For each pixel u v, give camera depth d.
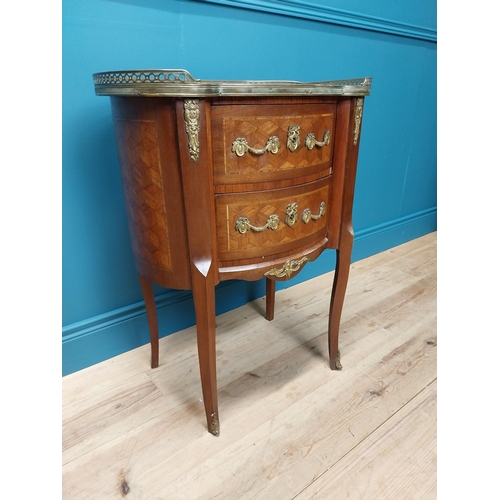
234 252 0.79
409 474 0.81
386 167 1.85
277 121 0.72
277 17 1.21
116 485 0.79
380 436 0.90
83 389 1.05
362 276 1.73
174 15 1.01
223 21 1.10
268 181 0.76
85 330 1.11
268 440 0.89
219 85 0.63
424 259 1.92
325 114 0.82
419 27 1.66
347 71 1.49
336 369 1.12
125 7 0.94
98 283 1.11
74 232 1.03
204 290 0.76
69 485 0.79
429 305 1.48
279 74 1.29
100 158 1.02
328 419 0.95
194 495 0.77
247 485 0.79
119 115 0.75
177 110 0.64
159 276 0.83
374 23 1.48
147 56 1.01
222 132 0.69
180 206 0.72
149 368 1.13
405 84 1.75
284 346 1.23
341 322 1.37
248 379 1.09
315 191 0.86
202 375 0.85
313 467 0.83
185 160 0.67
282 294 1.57
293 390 1.05
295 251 0.87
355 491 0.78
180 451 0.87
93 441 0.89
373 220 1.92
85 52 0.92
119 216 1.10
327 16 1.32
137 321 1.21
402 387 1.06
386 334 1.30
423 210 2.21
